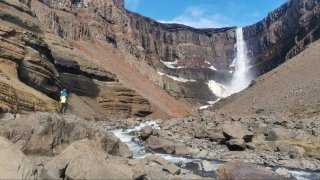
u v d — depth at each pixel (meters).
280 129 30.86
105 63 126.38
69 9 136.00
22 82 41.78
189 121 46.75
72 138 20.06
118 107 80.69
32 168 11.87
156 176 14.17
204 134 34.88
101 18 161.12
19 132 18.22
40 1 125.25
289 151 28.14
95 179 12.48
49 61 52.53
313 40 160.00
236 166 15.12
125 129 42.53
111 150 21.30
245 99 96.00
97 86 79.12
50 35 77.38
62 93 41.28
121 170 13.27
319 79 74.00
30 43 46.72
